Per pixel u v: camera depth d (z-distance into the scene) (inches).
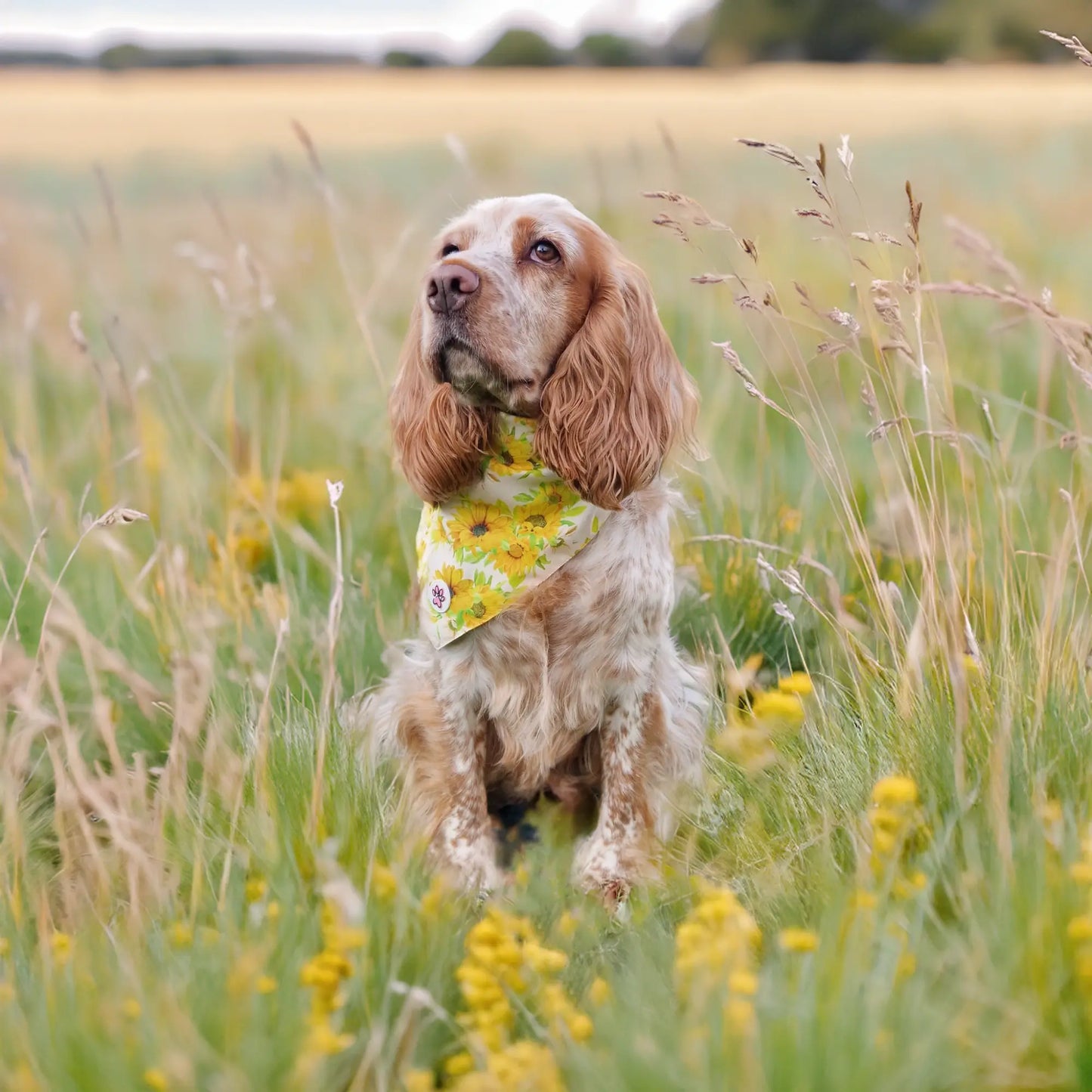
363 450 215.2
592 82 1955.0
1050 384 219.3
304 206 371.6
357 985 88.7
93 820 130.8
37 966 95.7
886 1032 77.7
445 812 139.0
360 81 2143.2
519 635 136.6
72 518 190.4
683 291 275.1
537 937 101.0
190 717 118.9
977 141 784.9
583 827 153.4
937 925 90.4
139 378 186.7
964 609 122.0
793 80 1792.6
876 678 129.5
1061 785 104.0
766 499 182.5
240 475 214.1
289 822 112.3
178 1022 81.4
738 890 106.9
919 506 148.0
